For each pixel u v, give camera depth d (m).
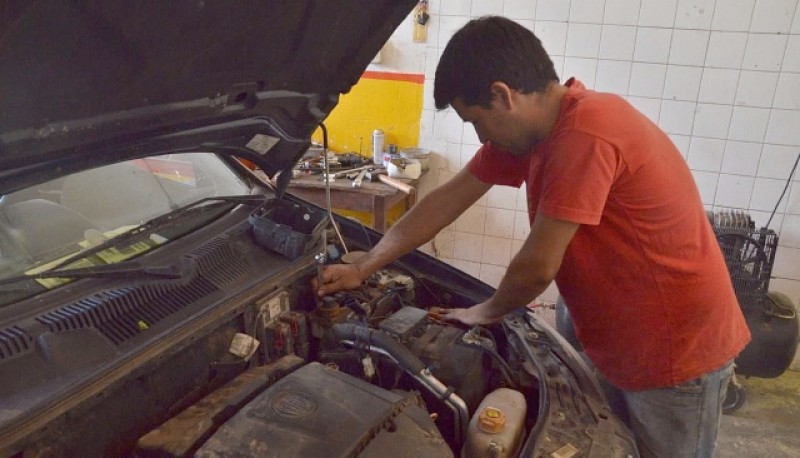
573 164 1.15
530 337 1.50
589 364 1.58
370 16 1.20
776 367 2.58
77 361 0.96
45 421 0.84
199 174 1.65
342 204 2.89
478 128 1.26
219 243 1.37
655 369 1.32
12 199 1.27
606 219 1.23
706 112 2.93
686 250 1.26
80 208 1.36
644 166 1.19
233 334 1.23
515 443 1.17
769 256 2.57
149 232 1.36
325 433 0.92
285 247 1.42
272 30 1.03
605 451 1.15
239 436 0.91
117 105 0.92
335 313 1.44
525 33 1.17
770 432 2.63
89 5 0.73
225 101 1.12
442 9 3.17
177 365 1.10
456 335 1.43
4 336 0.94
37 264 1.18
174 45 0.88
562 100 1.22
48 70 0.77
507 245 3.45
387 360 1.32
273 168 1.49
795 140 2.84
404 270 1.79
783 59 2.75
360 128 3.52
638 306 1.29
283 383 1.04
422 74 3.30
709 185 3.03
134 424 1.02
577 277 1.32
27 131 0.82
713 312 1.30
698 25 2.82
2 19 0.65
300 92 1.27
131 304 1.10
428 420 1.03
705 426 1.36
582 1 2.94
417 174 3.13
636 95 3.01
